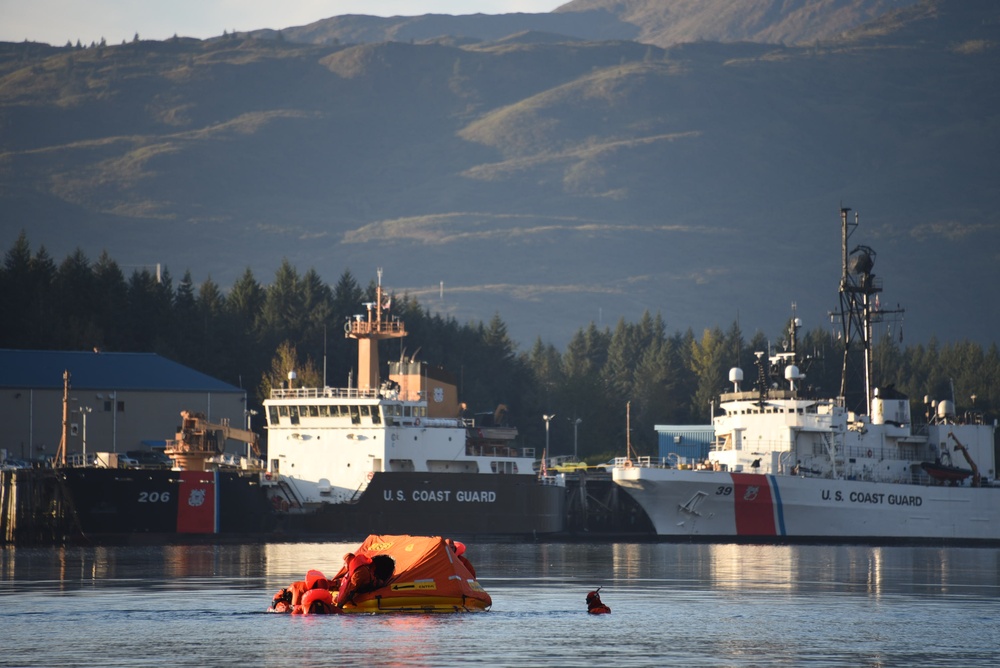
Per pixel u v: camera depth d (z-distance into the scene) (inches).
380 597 7864.2
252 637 6953.7
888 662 6515.8
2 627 7347.4
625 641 6993.1
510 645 6771.7
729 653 6697.8
